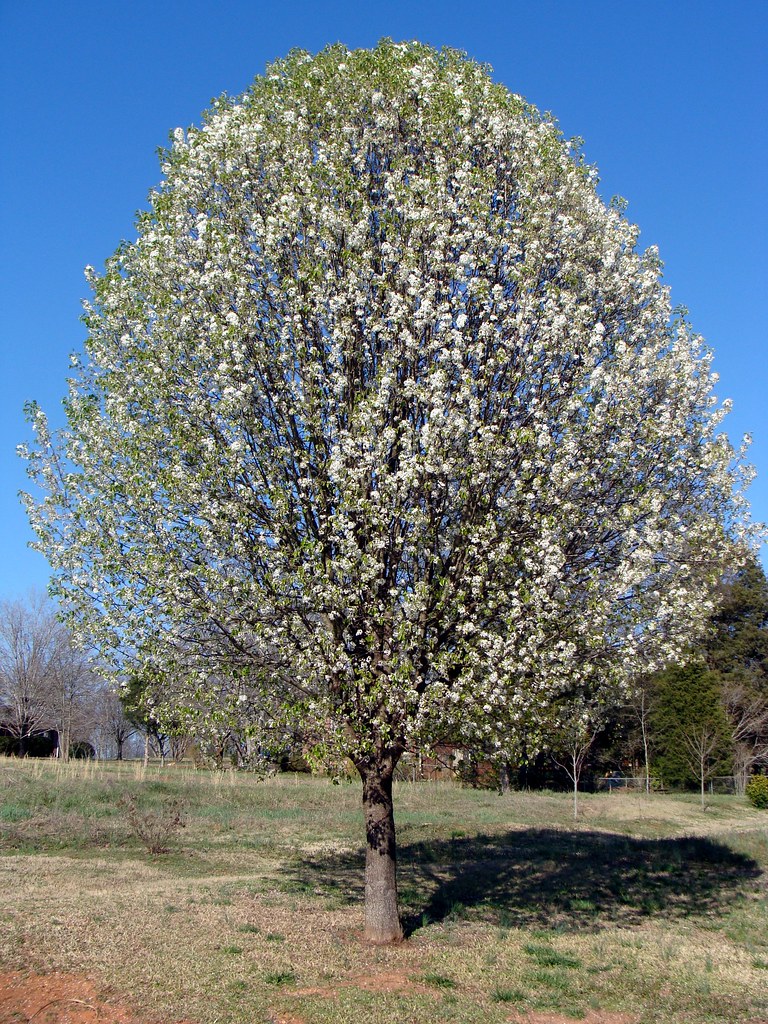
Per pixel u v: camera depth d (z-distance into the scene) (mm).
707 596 10805
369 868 10555
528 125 11070
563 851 19672
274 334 10047
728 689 43375
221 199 10820
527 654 9344
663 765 41031
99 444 10055
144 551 9672
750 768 43250
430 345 9461
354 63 11062
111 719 47312
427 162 10727
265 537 9797
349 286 9688
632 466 10273
